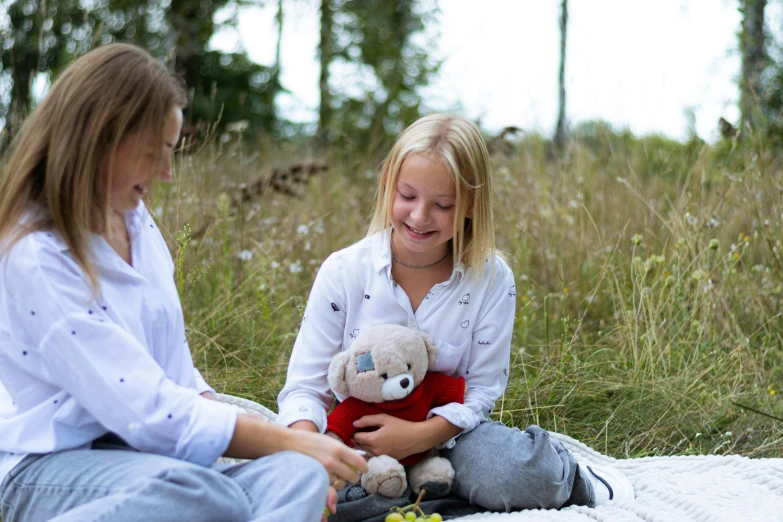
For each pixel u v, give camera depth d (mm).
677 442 2400
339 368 1783
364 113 8195
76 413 1451
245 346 2803
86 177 1419
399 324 1920
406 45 8688
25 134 1473
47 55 4086
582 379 2594
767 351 2789
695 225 3051
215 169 3715
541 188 3994
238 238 3279
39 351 1413
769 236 3086
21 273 1405
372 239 1967
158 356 1625
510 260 3281
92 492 1347
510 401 2494
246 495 1365
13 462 1455
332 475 1449
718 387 2574
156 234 1705
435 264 1949
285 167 4754
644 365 2693
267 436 1460
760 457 2307
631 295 3082
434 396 1859
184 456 1436
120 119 1415
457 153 1797
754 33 5516
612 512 1752
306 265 3484
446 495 1857
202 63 9250
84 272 1439
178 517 1276
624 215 3566
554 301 3197
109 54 1456
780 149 4164
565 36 8188
